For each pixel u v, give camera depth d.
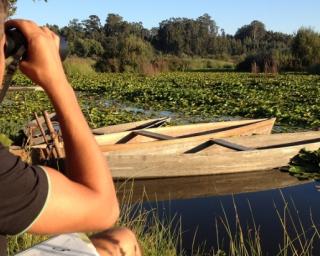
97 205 1.35
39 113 14.50
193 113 16.12
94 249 2.09
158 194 7.33
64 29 60.66
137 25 93.62
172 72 42.22
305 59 40.97
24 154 6.41
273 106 16.61
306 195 7.29
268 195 7.38
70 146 1.39
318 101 18.11
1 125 10.50
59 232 1.31
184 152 8.47
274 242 5.46
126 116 14.84
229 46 94.69
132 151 7.81
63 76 1.45
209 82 28.56
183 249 5.21
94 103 19.55
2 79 1.34
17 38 1.41
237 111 16.03
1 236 1.42
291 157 8.32
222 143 8.54
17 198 1.21
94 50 54.69
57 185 1.29
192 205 6.91
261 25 104.31
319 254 5.14
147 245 4.14
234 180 7.92
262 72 41.38
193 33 93.12
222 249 5.30
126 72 39.28
